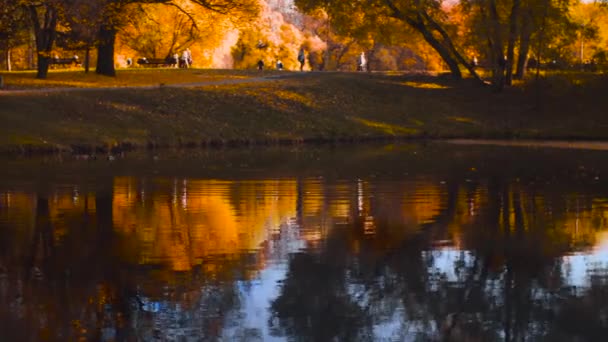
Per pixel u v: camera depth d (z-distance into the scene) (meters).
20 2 42.31
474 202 19.05
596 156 32.25
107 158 31.08
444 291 11.43
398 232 15.23
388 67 107.00
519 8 53.12
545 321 10.27
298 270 12.44
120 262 12.90
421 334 9.88
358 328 10.05
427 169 26.86
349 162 29.62
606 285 11.65
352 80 53.97
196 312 10.55
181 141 38.28
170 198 19.73
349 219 16.72
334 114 46.19
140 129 38.19
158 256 13.26
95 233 15.14
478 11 55.31
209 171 26.19
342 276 12.15
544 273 12.30
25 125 34.66
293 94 48.09
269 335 9.84
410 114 48.88
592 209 17.94
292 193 20.69
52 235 14.95
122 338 9.69
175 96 43.53
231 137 40.16
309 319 10.32
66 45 50.94
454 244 14.22
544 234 15.00
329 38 108.69
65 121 36.53
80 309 10.62
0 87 42.69
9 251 13.60
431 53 79.88
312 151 35.44
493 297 11.16
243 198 19.77
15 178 23.75
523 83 54.59
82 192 20.77
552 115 49.88
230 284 11.73
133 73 56.09
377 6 56.91
